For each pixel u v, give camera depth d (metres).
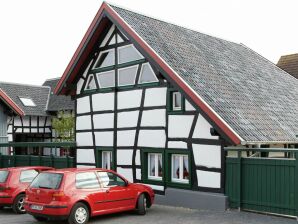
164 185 13.59
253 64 19.02
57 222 10.82
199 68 14.37
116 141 15.58
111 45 16.03
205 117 11.84
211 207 12.00
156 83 14.03
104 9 15.36
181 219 10.73
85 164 17.09
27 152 27.75
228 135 11.19
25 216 11.87
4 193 12.17
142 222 10.44
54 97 31.42
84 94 17.27
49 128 30.61
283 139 12.27
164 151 13.63
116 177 11.22
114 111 15.73
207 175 12.30
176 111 13.23
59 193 9.76
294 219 10.48
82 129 17.30
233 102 13.14
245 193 11.55
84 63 17.16
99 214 10.48
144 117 14.46
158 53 13.62
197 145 12.58
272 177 11.00
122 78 15.59
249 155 12.32
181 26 17.69
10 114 27.62
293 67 25.72
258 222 10.13
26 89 31.44
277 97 16.22
